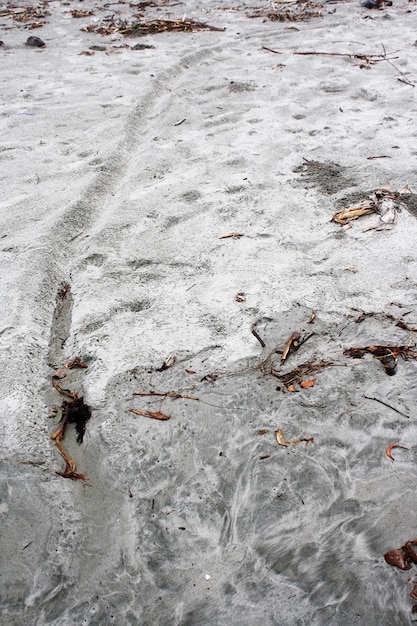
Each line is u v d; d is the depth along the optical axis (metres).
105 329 2.43
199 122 4.43
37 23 7.54
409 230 2.92
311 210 3.19
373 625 1.43
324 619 1.45
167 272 2.76
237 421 2.00
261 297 2.54
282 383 2.12
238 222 3.12
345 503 1.72
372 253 2.78
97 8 8.28
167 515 1.76
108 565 1.65
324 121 4.30
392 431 1.91
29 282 2.69
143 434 1.98
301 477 1.80
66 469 1.90
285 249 2.87
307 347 2.27
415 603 1.45
